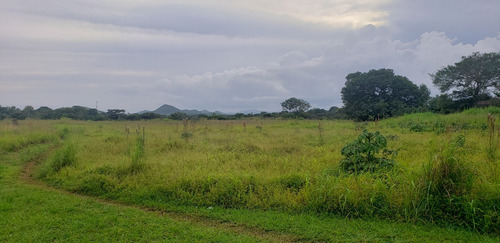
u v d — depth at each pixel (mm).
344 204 4711
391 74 40031
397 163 5715
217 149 9945
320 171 6574
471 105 31812
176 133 15734
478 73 32438
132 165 7188
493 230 4078
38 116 41469
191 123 21391
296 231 4246
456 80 33812
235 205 5336
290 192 5570
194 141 11734
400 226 4309
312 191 5141
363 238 3967
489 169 5266
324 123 21438
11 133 14812
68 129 19281
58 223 4508
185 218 4930
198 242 3932
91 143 12156
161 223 4574
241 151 9625
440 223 4324
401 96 39938
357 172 5992
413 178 4812
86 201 5598
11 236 4055
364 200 4820
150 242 3945
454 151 4891
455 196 4387
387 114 34906
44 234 4121
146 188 6047
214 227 4523
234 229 4445
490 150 6840
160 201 5613
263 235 4227
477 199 4336
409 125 15594
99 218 4707
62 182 6902
